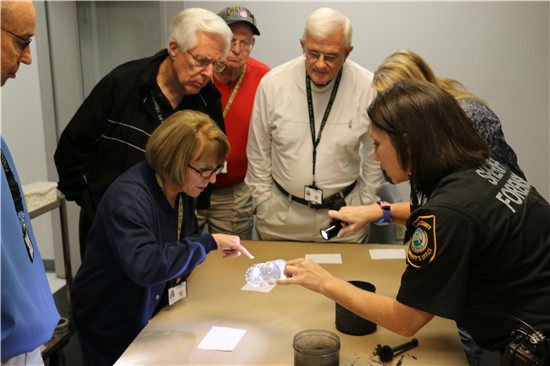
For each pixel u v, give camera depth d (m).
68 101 3.61
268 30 3.30
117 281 1.66
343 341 1.49
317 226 2.51
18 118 3.76
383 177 2.51
